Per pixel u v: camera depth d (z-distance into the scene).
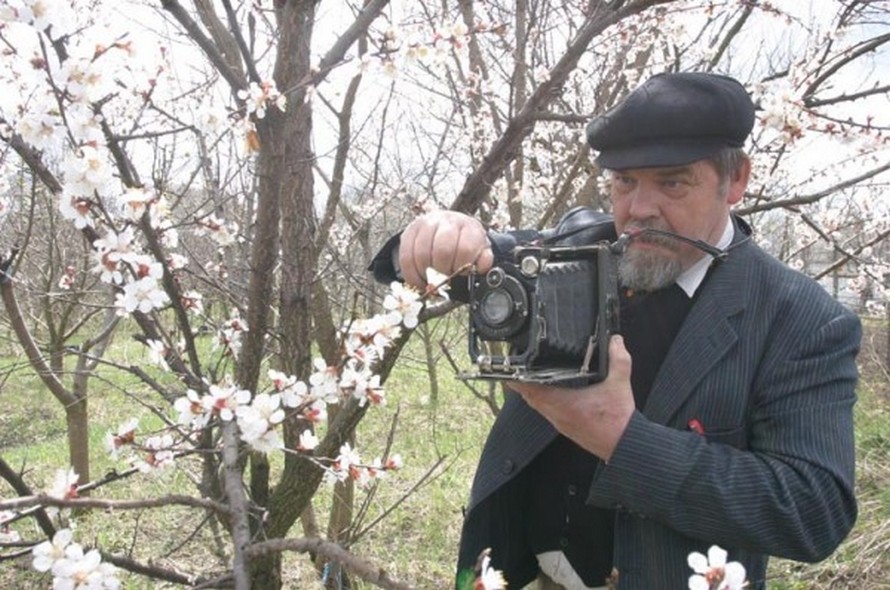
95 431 6.46
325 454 2.04
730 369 1.49
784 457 1.39
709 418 1.48
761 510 1.31
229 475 1.41
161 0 1.68
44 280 4.32
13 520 1.47
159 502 1.22
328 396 1.47
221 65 1.81
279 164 1.79
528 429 1.71
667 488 1.31
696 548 1.48
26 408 7.84
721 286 1.55
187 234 3.13
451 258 1.46
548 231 1.97
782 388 1.46
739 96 1.53
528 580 1.92
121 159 1.78
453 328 7.82
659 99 1.48
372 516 5.03
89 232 1.65
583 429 1.33
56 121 1.43
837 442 1.40
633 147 1.49
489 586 1.01
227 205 3.52
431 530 4.94
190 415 1.41
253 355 1.92
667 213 1.53
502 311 1.25
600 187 3.33
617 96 3.54
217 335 2.24
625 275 1.56
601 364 1.29
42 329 6.09
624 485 1.34
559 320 1.26
